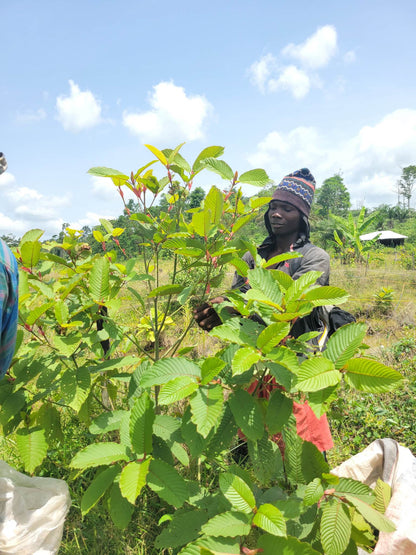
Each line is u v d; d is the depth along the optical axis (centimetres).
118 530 193
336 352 143
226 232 196
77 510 210
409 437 298
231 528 129
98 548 185
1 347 137
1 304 124
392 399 353
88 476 230
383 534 158
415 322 626
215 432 155
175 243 178
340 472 199
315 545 150
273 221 252
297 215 247
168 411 269
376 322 640
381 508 165
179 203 204
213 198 170
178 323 456
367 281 1003
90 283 192
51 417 197
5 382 191
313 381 132
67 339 183
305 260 240
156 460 144
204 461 214
